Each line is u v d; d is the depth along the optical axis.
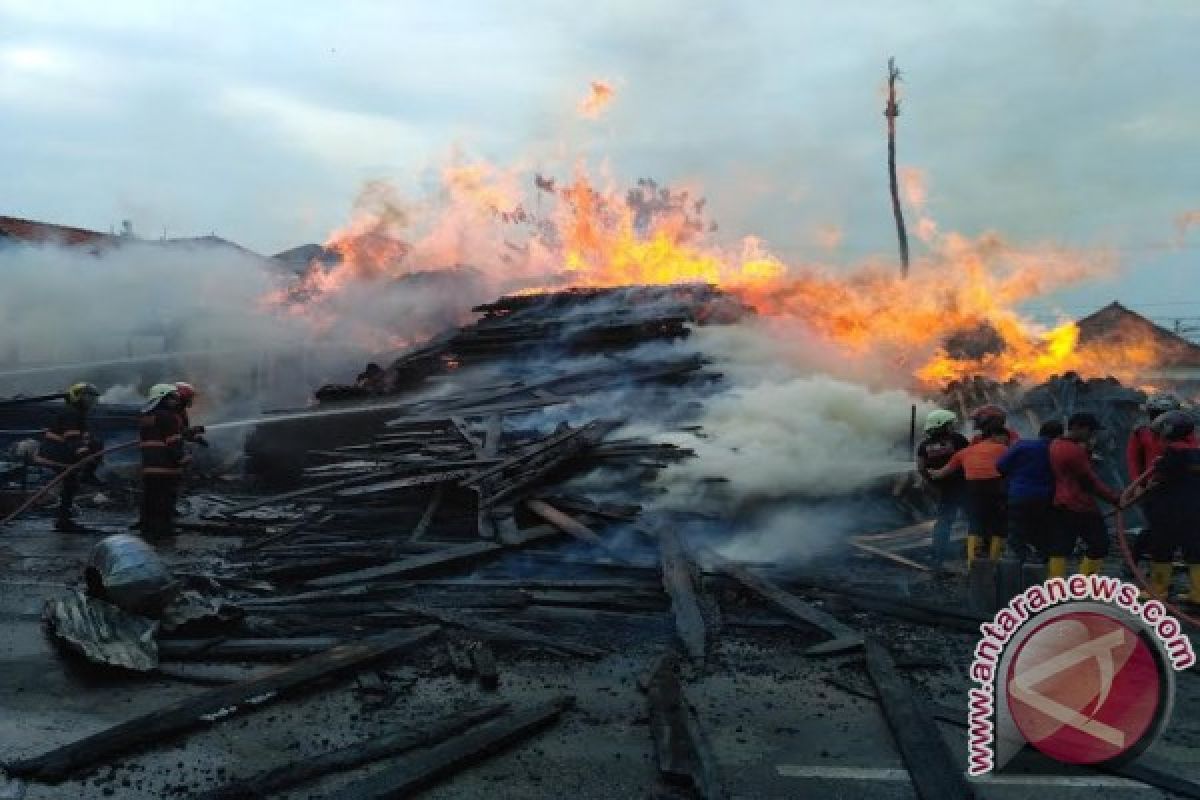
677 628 6.56
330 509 9.96
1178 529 7.16
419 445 11.26
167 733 4.78
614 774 4.39
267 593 7.81
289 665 5.89
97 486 13.78
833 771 4.42
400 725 5.00
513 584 7.71
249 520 10.97
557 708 5.08
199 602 6.59
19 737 4.85
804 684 5.67
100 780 4.30
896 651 6.16
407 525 9.54
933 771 4.33
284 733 4.89
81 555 9.50
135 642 6.07
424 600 7.35
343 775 4.35
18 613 7.23
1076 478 7.04
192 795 4.17
